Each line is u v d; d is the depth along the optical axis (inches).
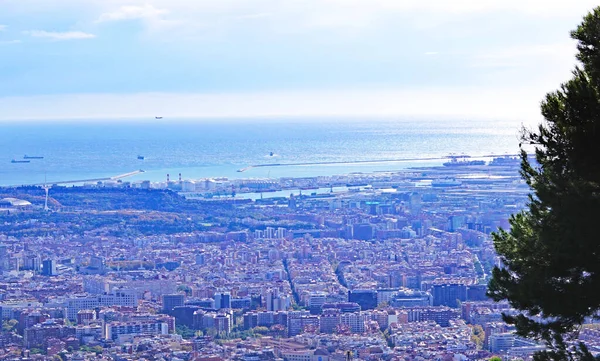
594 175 1895.9
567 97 1945.1
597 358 1936.5
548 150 1980.8
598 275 1914.4
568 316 1952.5
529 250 2011.6
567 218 1914.4
